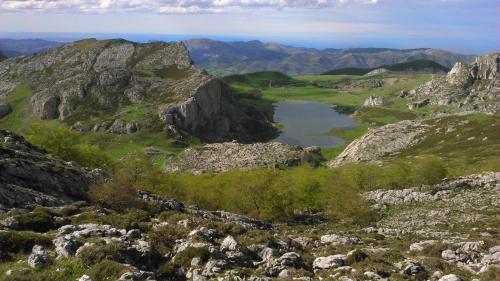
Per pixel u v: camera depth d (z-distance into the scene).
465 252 33.22
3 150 50.09
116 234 29.80
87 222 33.38
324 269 28.09
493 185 72.94
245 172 86.56
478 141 153.62
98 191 47.25
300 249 35.00
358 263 28.42
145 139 193.75
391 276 26.33
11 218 30.72
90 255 24.44
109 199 46.28
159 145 188.00
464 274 27.23
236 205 73.75
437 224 57.38
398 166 94.44
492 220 54.75
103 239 27.41
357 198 70.06
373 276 25.83
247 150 159.62
